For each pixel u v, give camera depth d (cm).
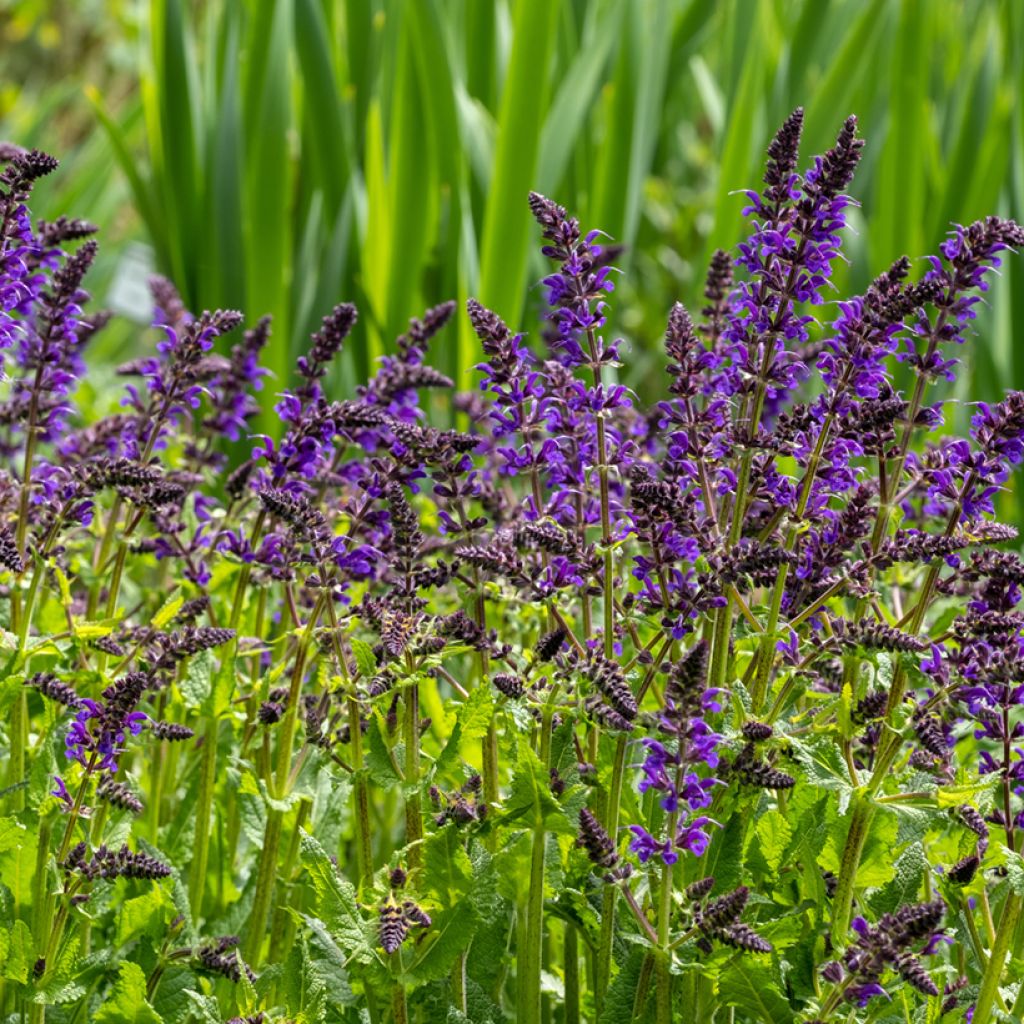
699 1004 435
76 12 2002
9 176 446
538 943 427
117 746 436
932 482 439
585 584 457
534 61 839
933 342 432
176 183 954
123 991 427
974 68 1063
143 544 561
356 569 452
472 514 630
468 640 443
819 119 990
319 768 521
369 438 530
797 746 416
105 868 430
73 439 607
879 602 532
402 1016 423
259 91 947
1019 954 443
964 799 408
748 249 431
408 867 443
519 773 408
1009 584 422
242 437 883
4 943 429
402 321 900
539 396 457
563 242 438
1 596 540
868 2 1069
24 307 514
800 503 432
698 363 444
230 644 516
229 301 916
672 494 416
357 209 957
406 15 884
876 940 374
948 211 1011
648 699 578
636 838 396
